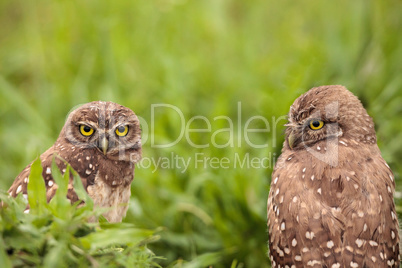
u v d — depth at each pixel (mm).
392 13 13328
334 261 6809
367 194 7145
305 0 16016
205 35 14836
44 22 15492
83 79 13250
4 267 5352
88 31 14250
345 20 14102
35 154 11445
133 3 14500
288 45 14812
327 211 7055
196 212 9953
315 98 7969
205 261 8820
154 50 13664
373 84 12211
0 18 16641
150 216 10086
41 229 5742
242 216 9883
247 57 14109
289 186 7430
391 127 11094
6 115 13586
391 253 7059
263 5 16047
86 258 5691
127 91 12984
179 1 14680
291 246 7105
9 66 14969
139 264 6223
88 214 5883
